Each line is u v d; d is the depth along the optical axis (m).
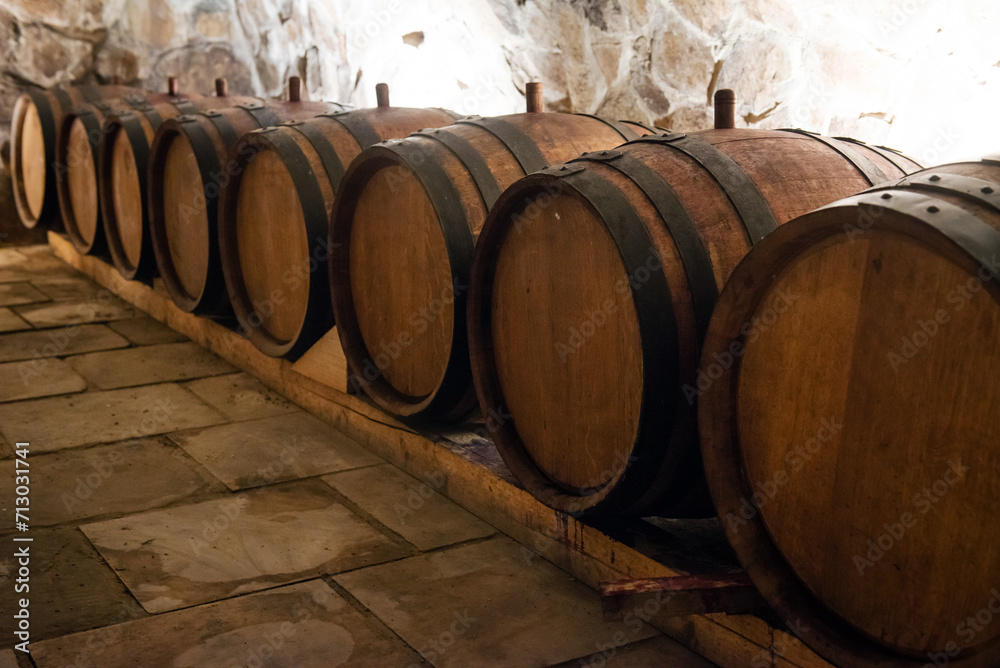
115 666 2.04
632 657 2.13
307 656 2.11
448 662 2.09
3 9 6.84
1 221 7.27
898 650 1.65
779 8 3.66
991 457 1.44
